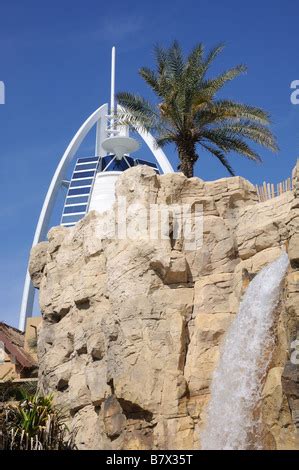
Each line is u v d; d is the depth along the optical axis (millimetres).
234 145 40656
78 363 35688
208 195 33906
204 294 31781
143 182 34031
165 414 29516
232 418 28438
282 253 30250
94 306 35312
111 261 33625
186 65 40719
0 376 50312
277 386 26875
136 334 31172
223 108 39875
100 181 92938
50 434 29203
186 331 31297
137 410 30344
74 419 34594
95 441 32062
